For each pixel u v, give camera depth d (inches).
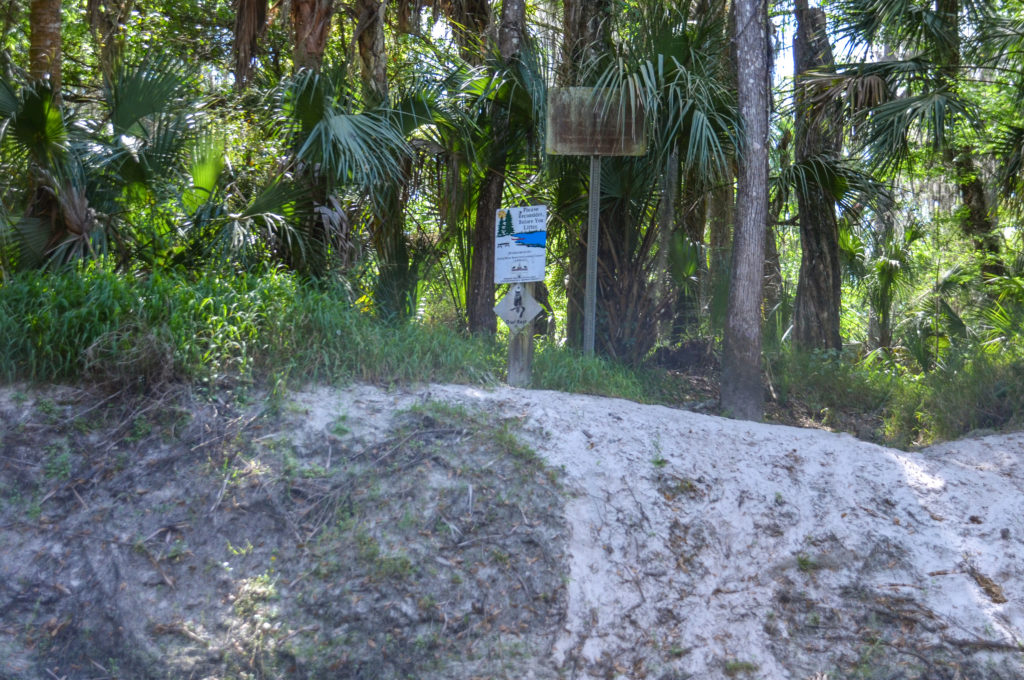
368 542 175.0
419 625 165.0
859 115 355.6
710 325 350.6
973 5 402.6
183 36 482.3
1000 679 168.6
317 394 211.5
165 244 266.8
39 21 264.1
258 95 299.1
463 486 187.9
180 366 202.2
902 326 495.8
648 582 179.9
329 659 158.9
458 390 222.7
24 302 205.9
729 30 301.7
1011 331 363.3
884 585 184.5
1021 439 243.6
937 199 526.0
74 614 159.5
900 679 169.6
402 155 290.2
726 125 284.8
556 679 161.9
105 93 274.7
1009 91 445.1
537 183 335.3
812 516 197.3
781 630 177.8
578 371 256.2
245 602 163.9
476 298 325.1
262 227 269.0
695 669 169.2
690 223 358.6
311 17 304.5
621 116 267.6
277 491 182.4
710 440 217.9
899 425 294.8
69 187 245.9
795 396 329.7
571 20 340.2
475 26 386.9
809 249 382.9
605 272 323.9
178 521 174.7
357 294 274.7
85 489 178.2
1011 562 189.3
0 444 182.4
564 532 182.9
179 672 153.3
